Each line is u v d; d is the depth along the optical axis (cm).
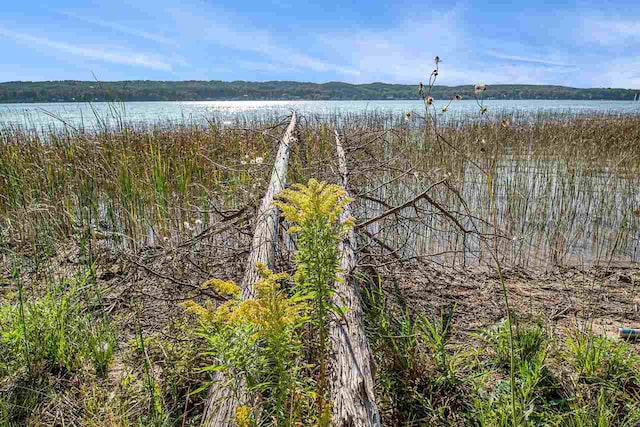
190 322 353
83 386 276
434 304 407
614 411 266
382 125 1302
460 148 915
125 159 639
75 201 584
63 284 405
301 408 201
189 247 482
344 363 224
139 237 564
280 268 393
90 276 436
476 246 566
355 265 318
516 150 1021
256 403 187
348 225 205
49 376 292
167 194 624
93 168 630
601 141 1070
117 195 618
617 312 392
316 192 195
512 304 407
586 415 251
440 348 307
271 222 376
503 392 277
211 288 409
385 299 400
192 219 607
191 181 720
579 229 607
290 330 179
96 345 312
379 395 277
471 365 303
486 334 344
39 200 566
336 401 205
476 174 840
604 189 709
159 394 267
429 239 589
